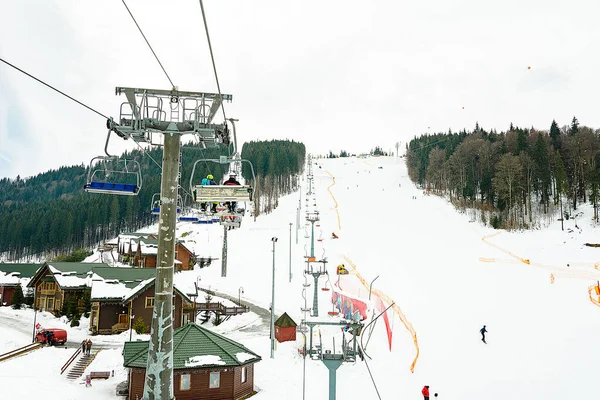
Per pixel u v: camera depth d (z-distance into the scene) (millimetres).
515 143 122438
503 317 35719
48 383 27609
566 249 69750
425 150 169000
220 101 10547
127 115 10844
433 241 79500
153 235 95375
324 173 196000
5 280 63031
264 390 27828
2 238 146000
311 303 52875
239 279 68188
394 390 24625
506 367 25906
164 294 10594
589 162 98562
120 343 40875
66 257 95312
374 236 85562
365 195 139250
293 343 38750
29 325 46562
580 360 25797
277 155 161625
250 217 120688
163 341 10508
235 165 14484
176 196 10992
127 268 53969
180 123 10781
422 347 30922
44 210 162125
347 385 26469
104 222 144250
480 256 66875
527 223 90688
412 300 43625
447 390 23703
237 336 42531
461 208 110500
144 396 10406
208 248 95375
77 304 50406
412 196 133500
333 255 72938
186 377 25688
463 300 42281
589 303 38250
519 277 51594
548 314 35781
